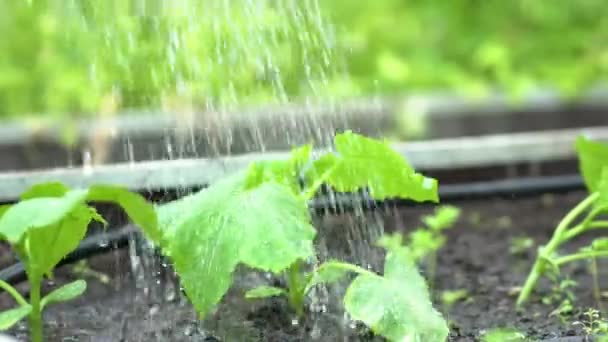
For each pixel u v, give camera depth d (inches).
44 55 85.0
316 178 57.5
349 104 70.2
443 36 125.6
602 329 57.1
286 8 62.5
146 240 61.9
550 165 75.8
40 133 89.1
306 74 63.4
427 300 54.9
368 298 54.3
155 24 62.5
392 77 105.9
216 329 58.4
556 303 62.0
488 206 73.4
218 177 62.8
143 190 63.2
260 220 54.1
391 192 57.2
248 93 64.4
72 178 65.7
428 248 64.0
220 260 53.9
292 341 57.4
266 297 59.6
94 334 58.7
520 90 106.1
